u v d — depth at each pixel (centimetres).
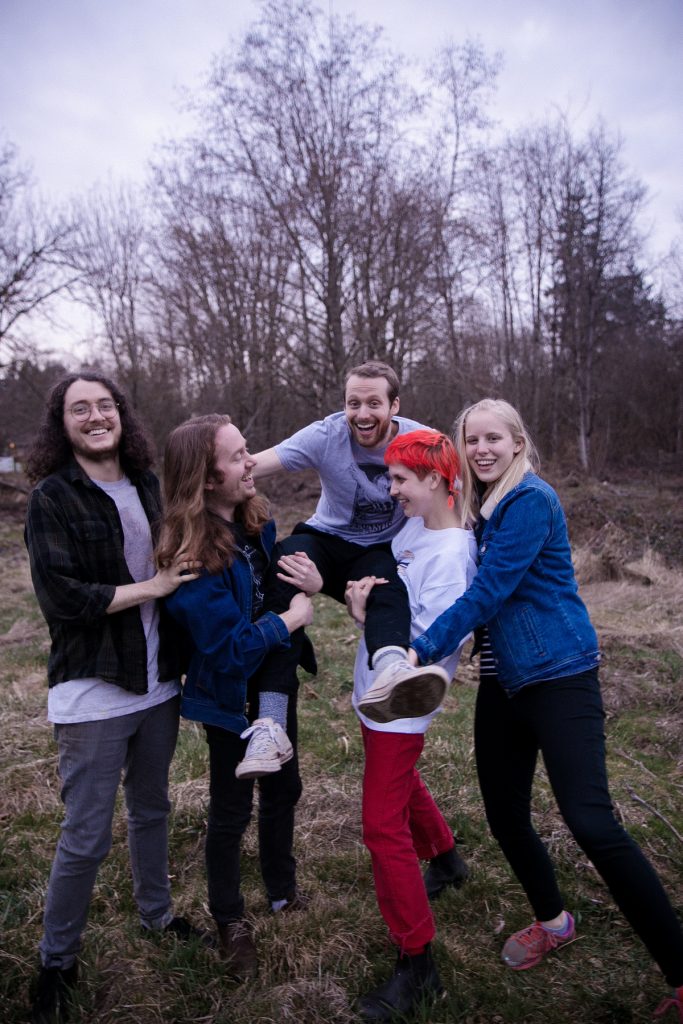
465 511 253
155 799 254
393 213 1603
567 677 228
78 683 229
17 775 390
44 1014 229
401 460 245
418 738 238
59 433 236
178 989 243
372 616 239
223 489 248
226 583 245
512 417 247
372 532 293
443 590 235
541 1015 232
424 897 234
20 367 1903
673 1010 228
